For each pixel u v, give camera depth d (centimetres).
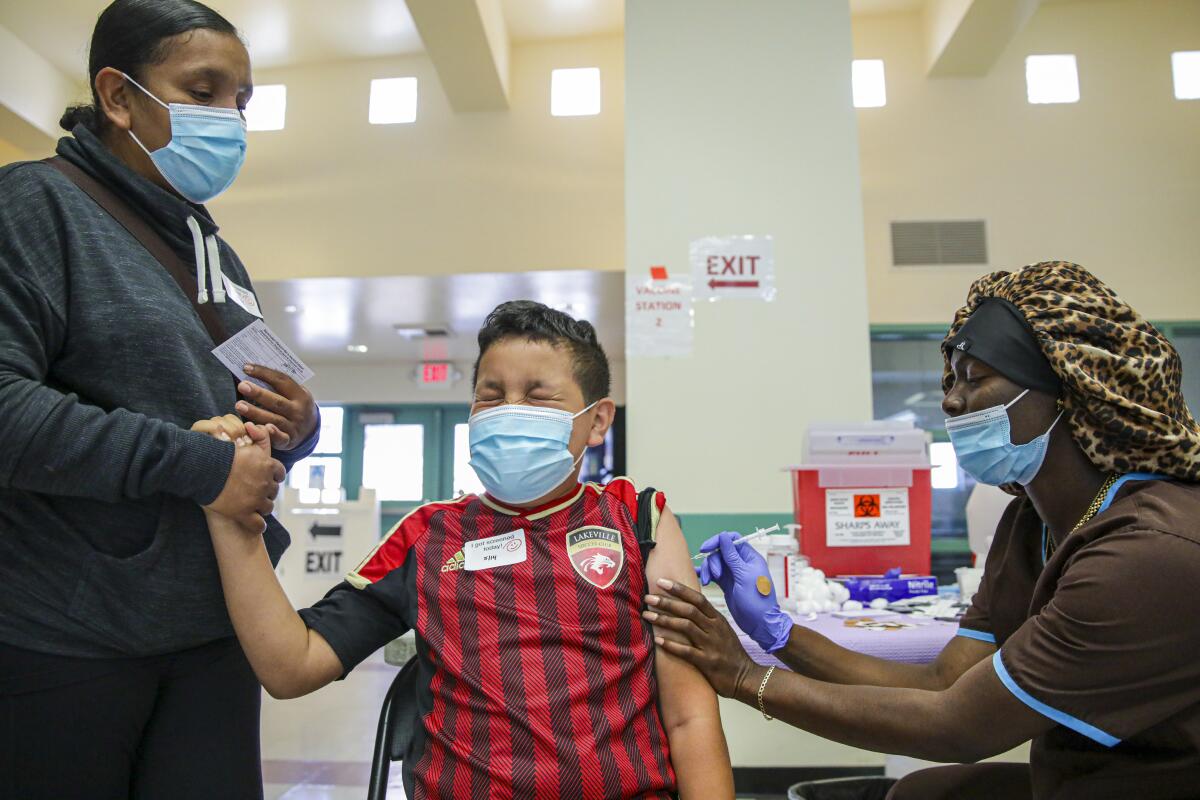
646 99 333
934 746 99
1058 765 101
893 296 582
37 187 98
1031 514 122
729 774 99
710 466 316
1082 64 600
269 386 111
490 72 565
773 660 128
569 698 94
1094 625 88
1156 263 580
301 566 501
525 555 102
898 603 189
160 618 98
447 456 891
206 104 108
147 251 105
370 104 629
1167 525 89
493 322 112
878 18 609
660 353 321
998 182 589
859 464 220
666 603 103
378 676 445
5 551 92
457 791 92
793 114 332
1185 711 89
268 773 281
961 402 111
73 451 86
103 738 97
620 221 598
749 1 338
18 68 521
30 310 92
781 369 320
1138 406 97
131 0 106
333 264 610
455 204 610
